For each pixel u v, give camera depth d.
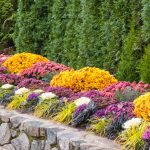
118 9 9.21
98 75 7.84
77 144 5.36
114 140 5.46
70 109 6.36
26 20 12.69
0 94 7.80
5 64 10.05
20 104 7.23
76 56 10.95
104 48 9.69
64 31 11.62
